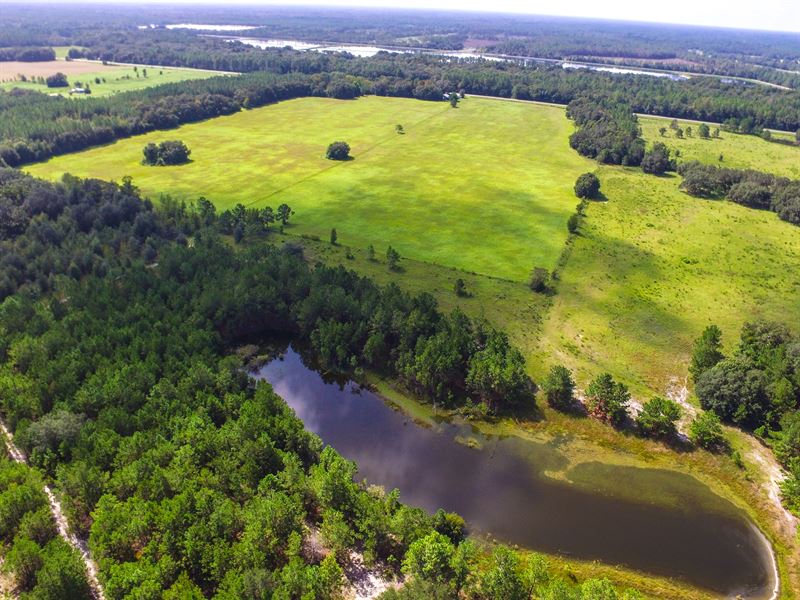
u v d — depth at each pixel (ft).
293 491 190.19
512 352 261.44
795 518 198.80
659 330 307.78
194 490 182.39
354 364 278.05
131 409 221.46
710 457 224.12
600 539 192.85
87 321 269.64
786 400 231.50
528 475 219.61
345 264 371.97
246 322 301.43
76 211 382.22
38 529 172.24
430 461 227.40
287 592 150.30
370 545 175.52
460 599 163.02
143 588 147.33
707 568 182.80
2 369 240.94
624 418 242.78
